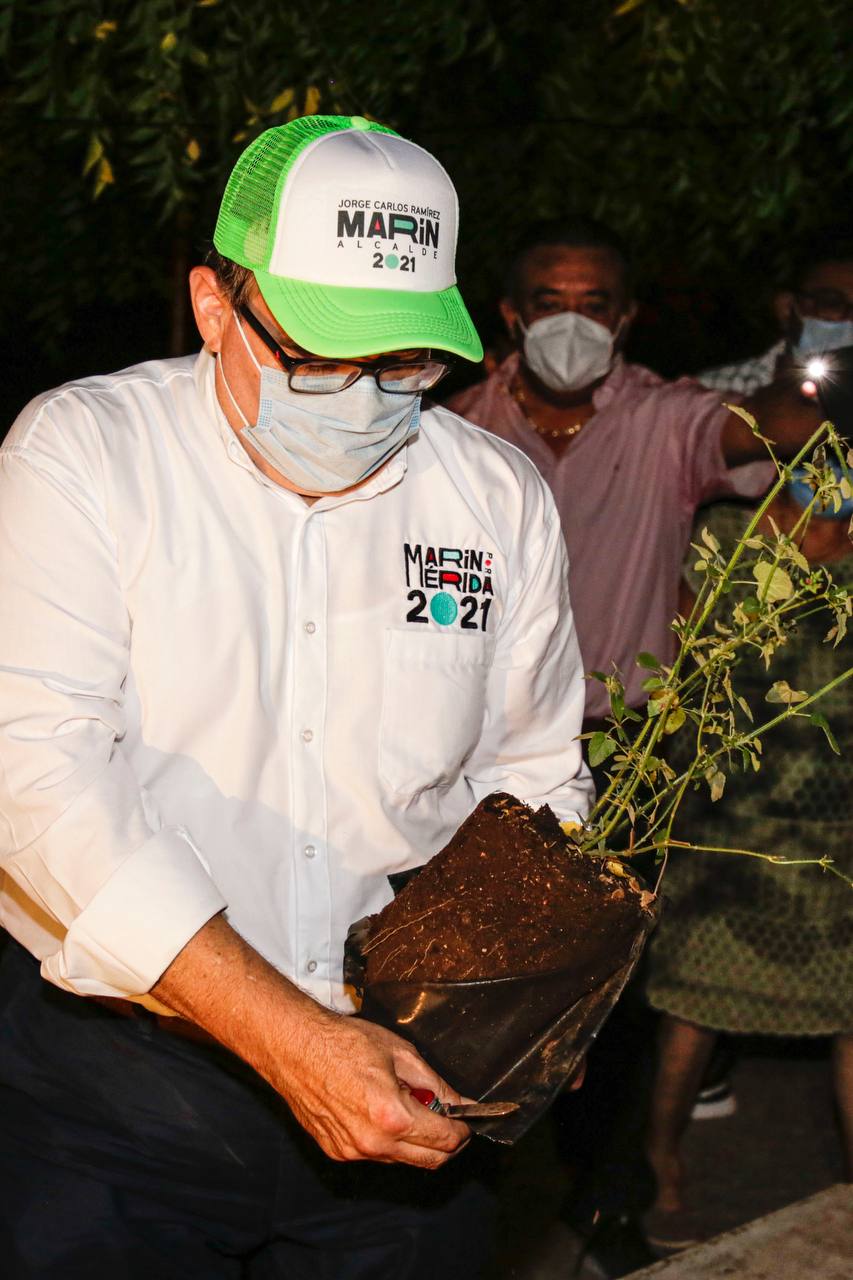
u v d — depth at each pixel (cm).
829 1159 369
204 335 175
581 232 342
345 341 158
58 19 387
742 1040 433
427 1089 156
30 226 514
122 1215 183
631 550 333
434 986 164
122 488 170
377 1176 188
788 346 348
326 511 178
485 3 447
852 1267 192
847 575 314
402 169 162
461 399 360
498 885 163
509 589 191
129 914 156
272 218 162
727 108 435
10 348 676
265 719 176
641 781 173
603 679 171
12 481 168
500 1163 199
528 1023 163
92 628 167
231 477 175
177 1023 181
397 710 182
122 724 169
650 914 162
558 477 339
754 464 323
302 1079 153
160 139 390
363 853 183
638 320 605
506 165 529
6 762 161
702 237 503
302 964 181
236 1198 187
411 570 183
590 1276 320
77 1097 184
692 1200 348
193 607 172
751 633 164
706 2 408
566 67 498
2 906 189
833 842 323
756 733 168
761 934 326
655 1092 342
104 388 175
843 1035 334
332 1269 193
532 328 338
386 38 400
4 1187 185
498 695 195
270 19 390
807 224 479
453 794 194
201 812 175
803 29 406
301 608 177
